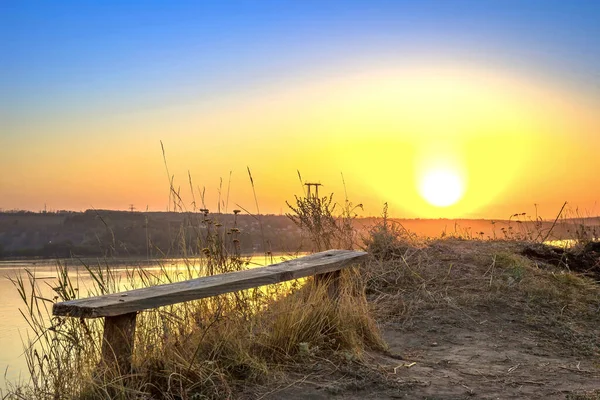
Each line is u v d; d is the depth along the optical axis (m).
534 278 7.93
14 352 4.73
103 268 4.84
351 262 5.70
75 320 4.19
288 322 4.95
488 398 4.29
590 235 9.70
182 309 4.80
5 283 6.84
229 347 4.52
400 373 4.77
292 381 4.36
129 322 3.83
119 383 3.71
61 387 3.89
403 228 9.27
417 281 7.84
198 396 3.91
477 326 6.51
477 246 9.43
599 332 6.39
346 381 4.42
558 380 4.80
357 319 5.47
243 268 5.80
